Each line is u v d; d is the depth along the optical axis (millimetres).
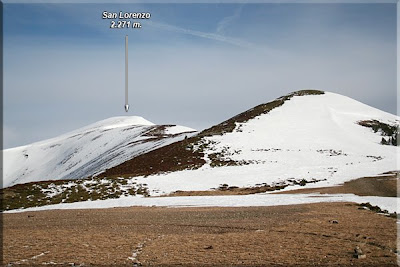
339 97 128000
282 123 94000
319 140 79438
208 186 51438
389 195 37250
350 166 58250
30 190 49438
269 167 61312
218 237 19375
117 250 17188
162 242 18547
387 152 72938
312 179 51906
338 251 16141
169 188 50812
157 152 80688
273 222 23125
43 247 17906
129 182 54000
